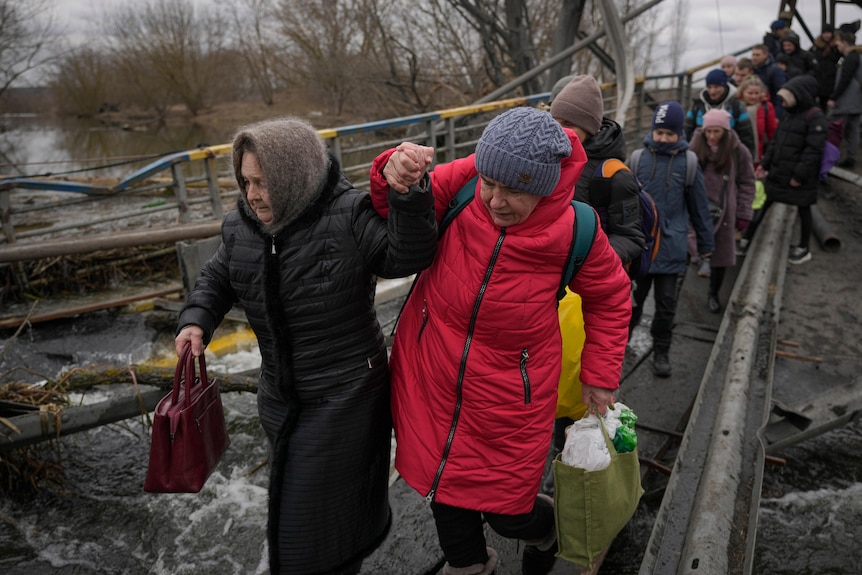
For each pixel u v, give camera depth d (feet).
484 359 6.18
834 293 18.75
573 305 7.88
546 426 6.55
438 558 8.71
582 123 9.01
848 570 9.41
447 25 58.49
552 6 59.67
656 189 12.94
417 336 6.64
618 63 36.50
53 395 10.78
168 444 6.39
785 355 15.11
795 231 23.82
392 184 5.59
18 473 10.85
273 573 6.82
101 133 98.32
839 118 30.91
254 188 5.99
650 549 7.93
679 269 13.12
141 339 17.31
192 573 9.53
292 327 6.42
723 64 27.12
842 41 31.78
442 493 6.59
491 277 5.95
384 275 6.26
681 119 12.82
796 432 11.16
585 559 6.90
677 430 11.78
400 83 62.59
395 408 6.87
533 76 38.47
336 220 6.24
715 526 8.04
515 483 6.50
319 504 6.70
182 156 19.52
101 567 9.66
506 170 5.35
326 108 73.97
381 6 59.47
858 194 27.89
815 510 10.55
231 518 10.57
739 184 16.31
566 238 5.99
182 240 18.66
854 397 11.71
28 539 10.16
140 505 10.89
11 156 75.00
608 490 6.61
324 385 6.57
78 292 19.51
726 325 14.26
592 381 6.69
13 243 18.43
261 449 12.32
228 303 7.02
